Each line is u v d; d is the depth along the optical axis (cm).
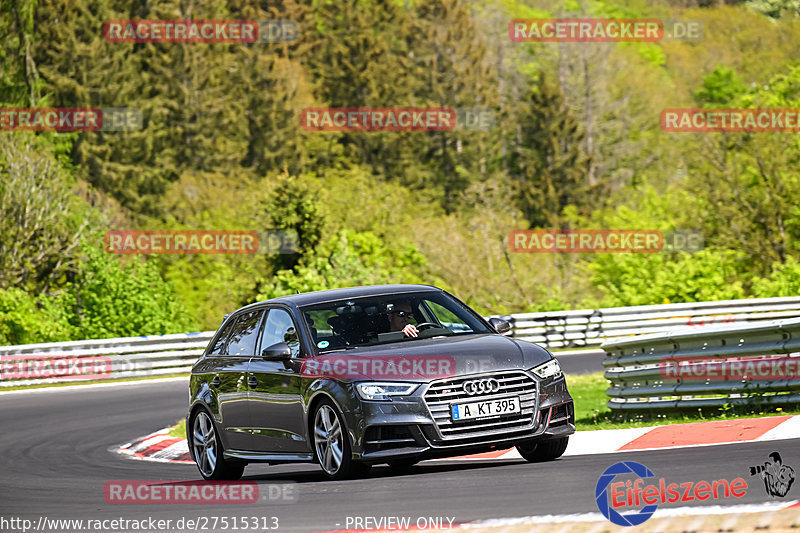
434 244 18675
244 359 3919
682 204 17488
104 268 15175
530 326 10619
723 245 16612
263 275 18725
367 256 17888
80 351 9944
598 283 16750
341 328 3659
